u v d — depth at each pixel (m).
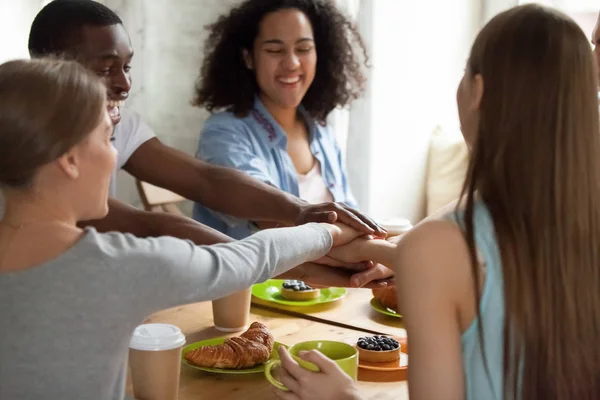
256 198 1.76
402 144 3.00
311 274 1.49
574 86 0.90
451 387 0.90
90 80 0.92
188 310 1.54
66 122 0.88
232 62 2.26
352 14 2.70
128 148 1.85
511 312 0.89
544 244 0.90
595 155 0.91
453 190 3.05
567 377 0.91
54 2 1.56
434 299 0.91
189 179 1.85
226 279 1.00
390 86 2.88
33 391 0.88
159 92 3.12
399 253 0.95
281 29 2.17
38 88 0.88
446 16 3.12
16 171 0.88
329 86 2.40
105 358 0.90
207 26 2.42
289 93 2.23
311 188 2.35
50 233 0.90
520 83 0.90
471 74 0.96
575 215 0.90
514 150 0.90
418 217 3.18
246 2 2.25
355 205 2.46
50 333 0.87
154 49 3.08
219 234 1.46
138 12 3.06
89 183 0.93
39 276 0.87
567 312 0.90
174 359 1.11
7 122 0.87
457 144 3.07
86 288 0.88
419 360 0.91
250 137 2.22
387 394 1.15
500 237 0.90
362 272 1.46
